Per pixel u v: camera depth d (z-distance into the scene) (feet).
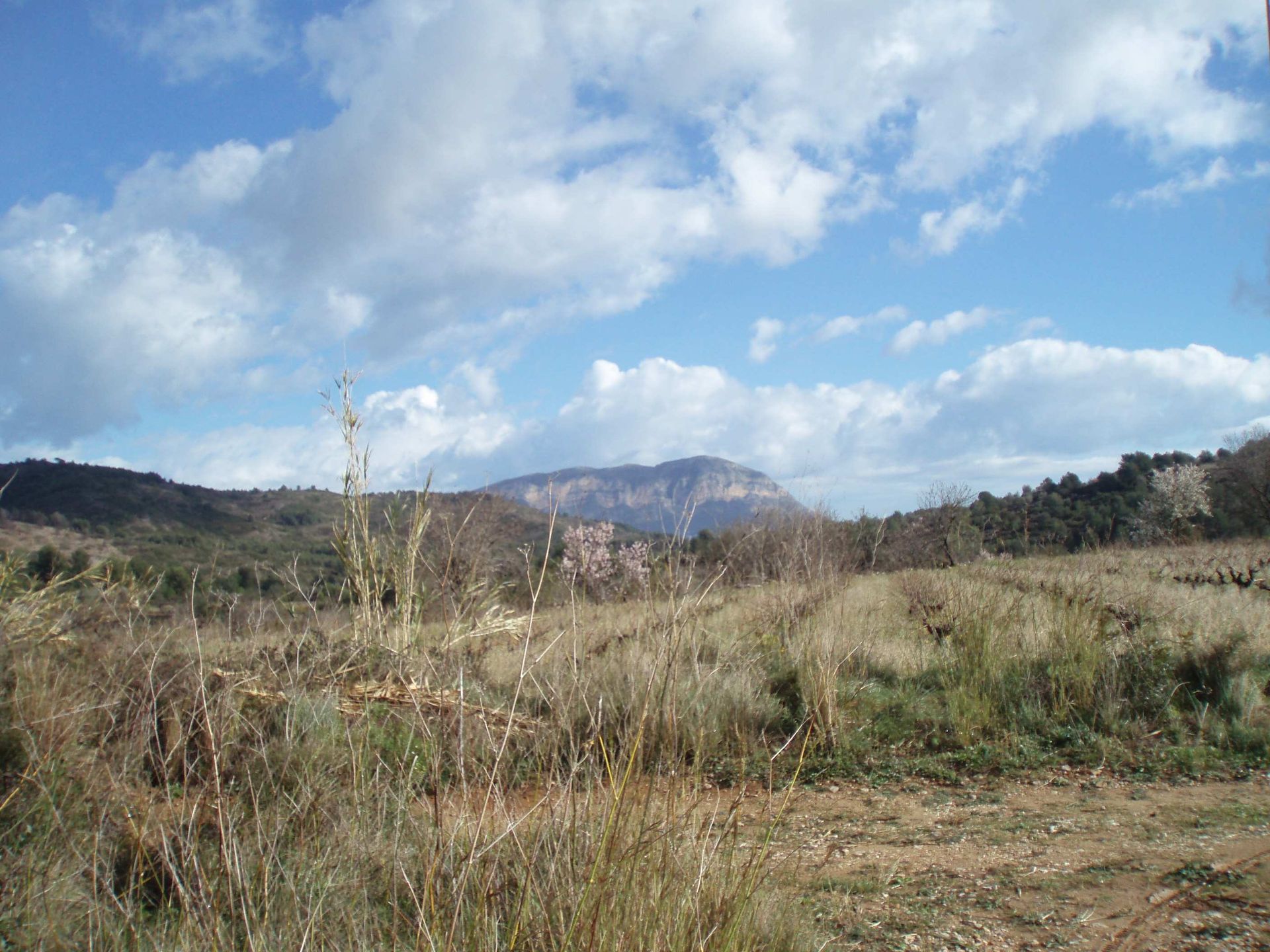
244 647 16.56
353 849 10.37
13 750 12.85
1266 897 11.14
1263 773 17.39
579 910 7.72
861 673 25.38
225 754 11.62
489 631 21.85
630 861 8.68
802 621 25.91
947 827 15.55
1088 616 24.68
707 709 20.52
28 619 20.21
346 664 18.79
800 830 15.56
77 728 13.50
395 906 8.57
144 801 11.10
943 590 30.42
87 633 20.10
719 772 18.79
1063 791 17.56
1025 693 22.81
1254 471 103.30
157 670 14.67
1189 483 104.99
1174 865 12.64
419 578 23.11
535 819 9.83
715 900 9.21
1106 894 11.81
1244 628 25.98
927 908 11.68
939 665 25.00
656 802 10.28
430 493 24.39
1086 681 22.17
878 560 43.01
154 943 8.86
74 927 9.89
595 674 14.14
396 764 13.34
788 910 10.34
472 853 8.43
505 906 8.81
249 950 8.28
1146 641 23.72
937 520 59.11
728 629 25.02
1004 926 11.02
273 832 10.44
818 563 28.32
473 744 11.89
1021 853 13.89
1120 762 18.97
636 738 9.37
